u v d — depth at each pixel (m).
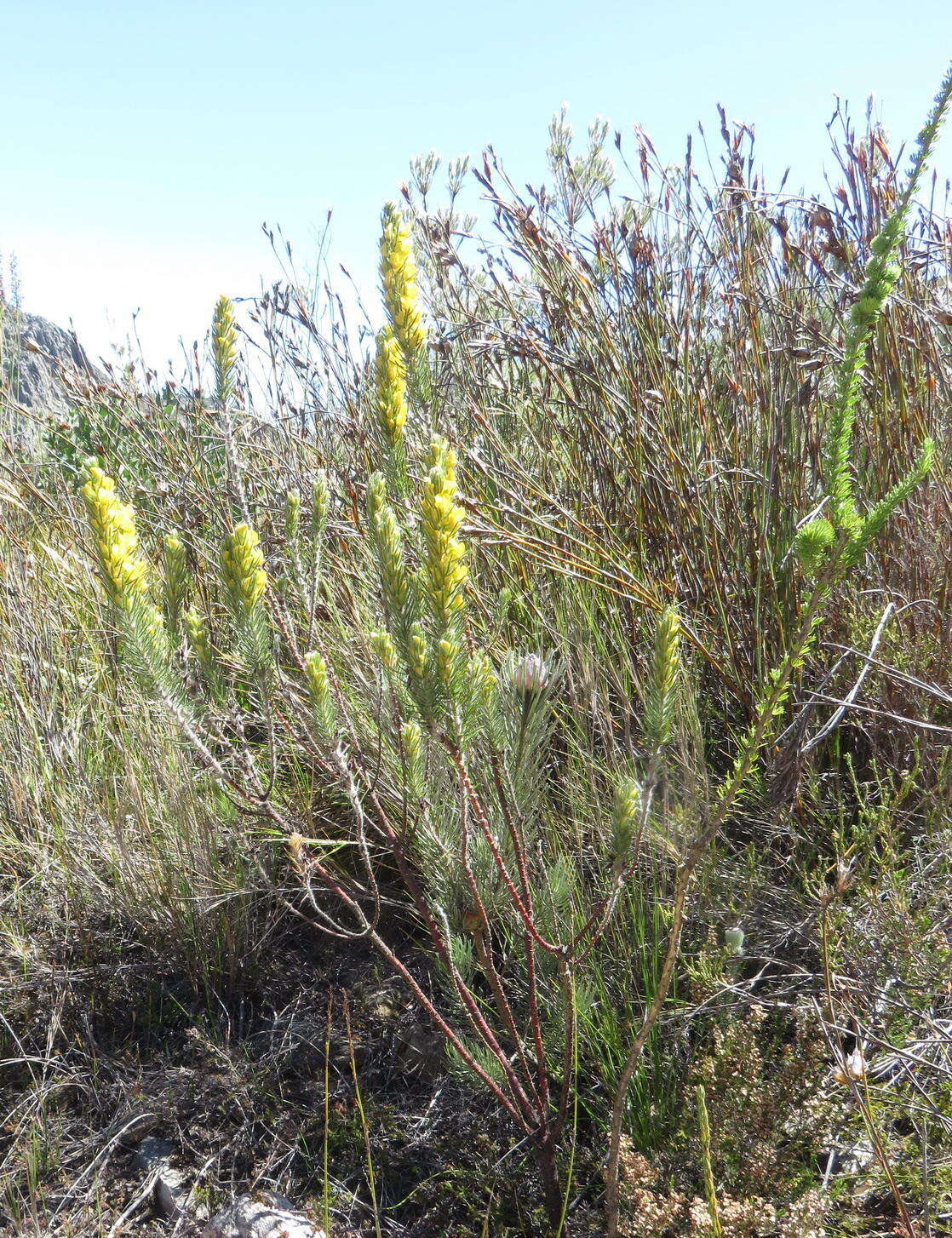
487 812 1.84
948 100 1.09
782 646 2.51
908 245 2.62
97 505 1.35
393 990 2.22
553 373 2.83
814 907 2.02
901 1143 1.66
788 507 2.63
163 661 1.43
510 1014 1.71
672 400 2.79
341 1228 1.77
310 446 3.06
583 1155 1.81
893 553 2.59
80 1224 1.82
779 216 2.65
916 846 2.16
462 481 2.93
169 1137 1.99
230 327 1.97
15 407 3.59
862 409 2.71
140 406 3.57
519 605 2.70
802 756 2.22
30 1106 2.05
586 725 2.33
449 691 1.37
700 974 1.82
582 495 2.95
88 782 2.62
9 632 2.96
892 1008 1.82
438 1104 1.99
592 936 1.66
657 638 1.38
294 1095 2.04
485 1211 1.75
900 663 2.36
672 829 1.98
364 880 2.39
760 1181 1.59
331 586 2.70
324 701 1.54
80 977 2.31
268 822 2.20
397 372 1.58
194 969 2.32
